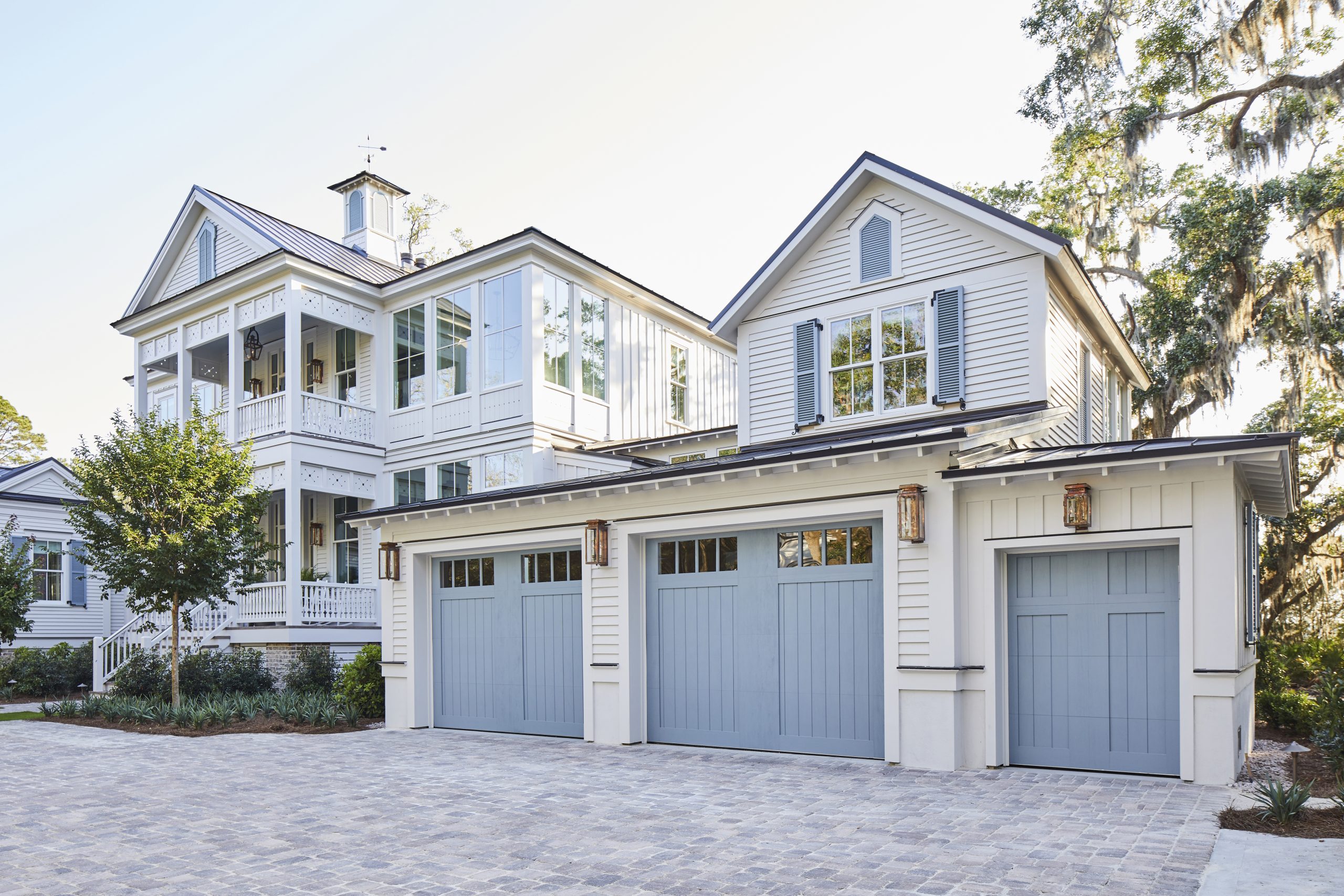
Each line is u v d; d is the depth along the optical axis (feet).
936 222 46.85
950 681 31.86
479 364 65.21
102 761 36.83
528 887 18.93
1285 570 72.08
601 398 68.59
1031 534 31.55
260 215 75.92
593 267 66.74
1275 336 72.13
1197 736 28.35
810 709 35.73
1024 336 43.75
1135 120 73.92
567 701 42.98
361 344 72.95
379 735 44.70
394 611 49.24
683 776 31.73
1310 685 53.83
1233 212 73.20
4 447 151.94
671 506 39.50
